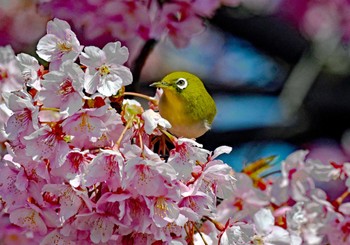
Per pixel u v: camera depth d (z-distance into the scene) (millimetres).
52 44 3342
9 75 3512
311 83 4281
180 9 3719
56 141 3324
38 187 3338
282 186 3584
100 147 3338
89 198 3330
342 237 3537
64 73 3322
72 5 3715
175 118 3438
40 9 3729
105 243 3342
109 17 3707
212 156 3355
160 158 3334
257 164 3598
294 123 4379
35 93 3346
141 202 3328
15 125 3330
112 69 3332
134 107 3338
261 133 4375
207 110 3445
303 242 3547
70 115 3324
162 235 3330
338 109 4426
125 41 3730
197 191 3338
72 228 3338
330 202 3555
